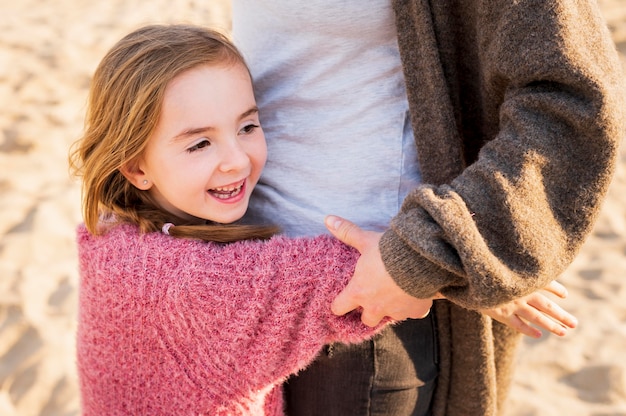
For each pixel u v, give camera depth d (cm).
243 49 138
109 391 130
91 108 129
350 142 129
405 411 143
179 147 122
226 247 122
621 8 516
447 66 123
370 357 135
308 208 134
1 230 333
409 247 107
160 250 122
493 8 109
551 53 102
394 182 131
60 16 578
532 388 254
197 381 124
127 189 132
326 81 129
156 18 575
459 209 103
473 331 136
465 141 133
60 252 323
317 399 142
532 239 104
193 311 119
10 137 402
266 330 120
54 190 365
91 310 129
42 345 272
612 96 102
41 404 250
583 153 104
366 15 122
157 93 119
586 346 270
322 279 118
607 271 307
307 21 125
